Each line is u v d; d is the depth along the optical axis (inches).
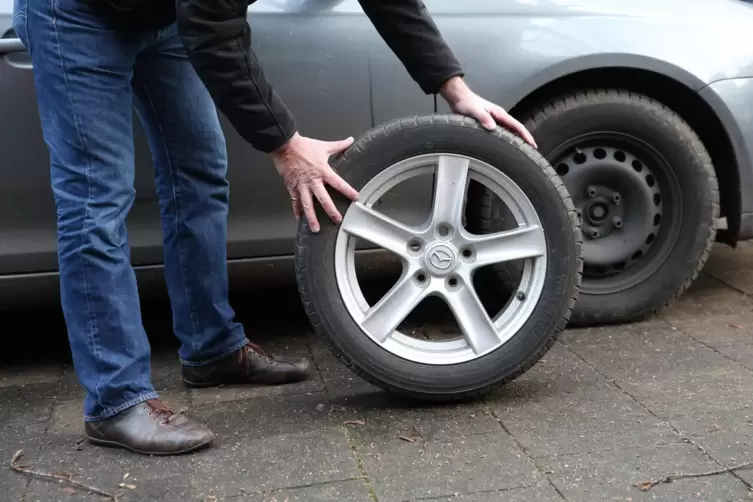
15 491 67.3
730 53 99.2
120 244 71.7
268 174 92.2
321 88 90.2
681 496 63.1
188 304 85.2
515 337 78.9
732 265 130.4
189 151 80.0
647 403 80.0
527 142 79.1
